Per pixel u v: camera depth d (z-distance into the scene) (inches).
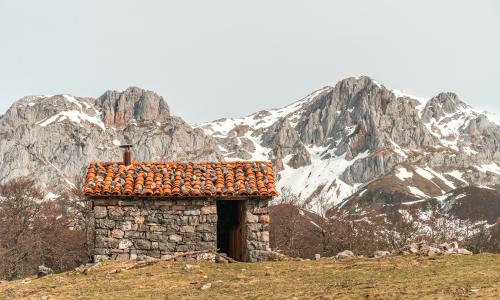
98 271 893.8
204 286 740.0
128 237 988.6
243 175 1068.5
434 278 689.0
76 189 2886.3
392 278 713.0
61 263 2591.0
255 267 887.7
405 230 2928.2
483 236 3255.4
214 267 900.6
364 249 2647.6
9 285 853.2
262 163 1121.4
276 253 1008.9
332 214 3978.8
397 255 906.1
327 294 645.3
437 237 3016.7
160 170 1079.6
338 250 2657.5
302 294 660.1
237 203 1130.7
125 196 991.6
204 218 1000.9
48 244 2600.9
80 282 825.5
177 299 680.4
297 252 2554.1
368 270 787.4
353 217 3708.2
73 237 2758.4
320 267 851.4
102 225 987.3
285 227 2783.0
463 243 2957.7
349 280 722.2
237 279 788.6
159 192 992.9
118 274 865.5
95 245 982.4
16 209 2844.5
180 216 999.0
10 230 2689.5
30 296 749.3
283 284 733.3
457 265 767.1
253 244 1006.4
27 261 2598.4
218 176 1059.3
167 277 830.5
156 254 986.7
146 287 768.3
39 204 3161.9
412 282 673.0
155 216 996.6
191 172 1076.5
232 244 1165.1
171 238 992.2
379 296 612.7
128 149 1116.5
